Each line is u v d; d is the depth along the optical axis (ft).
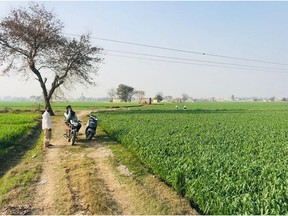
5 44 145.59
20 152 59.93
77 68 154.81
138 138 59.93
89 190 36.06
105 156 55.01
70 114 70.28
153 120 110.83
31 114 158.20
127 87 565.12
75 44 154.20
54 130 93.30
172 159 42.01
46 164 49.65
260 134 73.15
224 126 91.91
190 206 32.09
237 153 47.26
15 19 144.05
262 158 42.73
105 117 120.88
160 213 30.45
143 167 47.26
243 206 25.29
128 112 174.70
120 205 32.78
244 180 31.24
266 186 29.40
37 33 144.05
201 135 68.59
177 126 88.63
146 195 34.78
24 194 35.76
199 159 41.70
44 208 32.30
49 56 151.33
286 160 41.32
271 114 170.40
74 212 31.32
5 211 31.22
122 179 40.88
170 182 37.42
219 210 26.71
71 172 44.60
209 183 31.17
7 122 109.19
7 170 46.60
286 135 73.41
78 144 67.72
